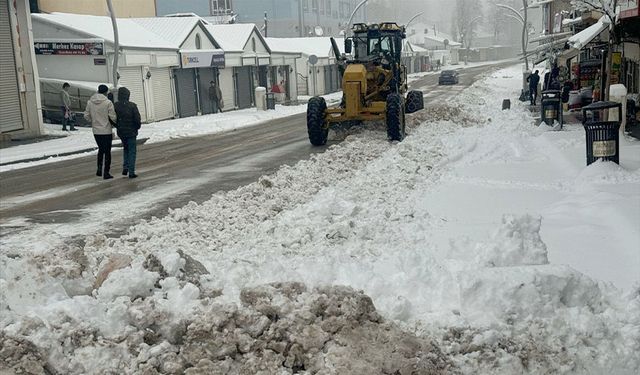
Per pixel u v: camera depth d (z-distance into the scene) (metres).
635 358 3.99
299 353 3.78
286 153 15.70
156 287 4.51
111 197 10.41
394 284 4.91
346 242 6.68
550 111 17.36
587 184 9.20
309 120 16.52
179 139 21.33
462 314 4.37
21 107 22.27
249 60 39.19
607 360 3.98
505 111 23.92
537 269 4.46
